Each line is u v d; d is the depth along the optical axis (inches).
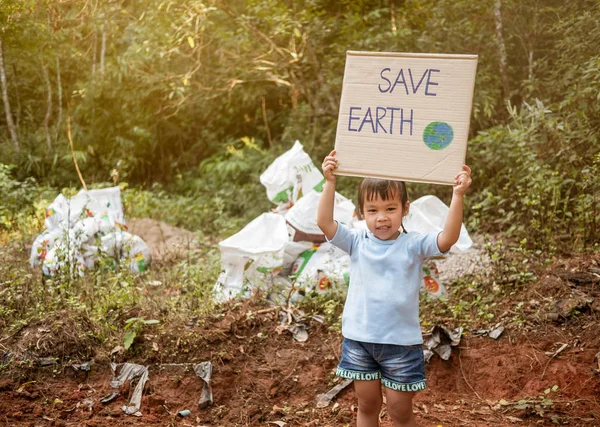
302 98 485.4
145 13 382.6
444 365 166.4
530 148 266.2
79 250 223.0
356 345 120.9
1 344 162.2
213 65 455.5
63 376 157.8
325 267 203.6
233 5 415.5
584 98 272.2
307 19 400.2
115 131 500.7
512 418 146.2
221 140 524.7
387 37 371.6
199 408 151.5
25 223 306.7
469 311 189.9
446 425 143.3
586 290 185.3
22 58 487.5
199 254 270.4
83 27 475.5
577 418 144.6
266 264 199.9
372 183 119.6
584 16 294.2
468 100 117.1
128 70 454.0
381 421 145.1
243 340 171.2
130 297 185.5
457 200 115.6
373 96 121.5
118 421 143.3
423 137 118.6
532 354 165.8
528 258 213.8
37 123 524.4
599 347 164.2
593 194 237.1
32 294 185.3
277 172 236.2
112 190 259.4
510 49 354.6
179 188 489.1
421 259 120.2
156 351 163.6
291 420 147.7
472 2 350.3
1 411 143.7
